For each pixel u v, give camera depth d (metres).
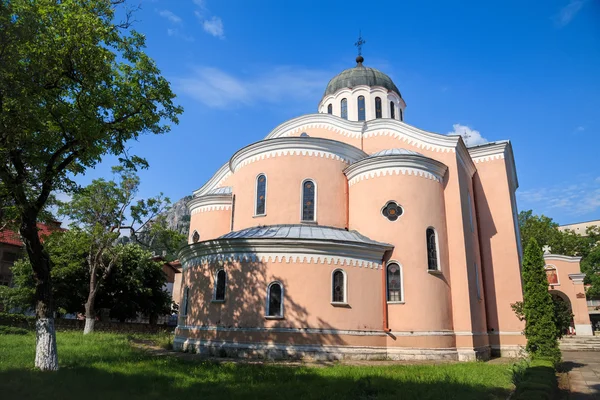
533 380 12.28
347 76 35.59
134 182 34.97
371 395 11.95
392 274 22.53
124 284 38.44
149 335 33.94
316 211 24.41
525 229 62.66
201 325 21.42
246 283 20.67
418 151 27.02
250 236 21.52
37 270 15.45
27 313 39.19
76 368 14.97
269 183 24.98
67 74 15.66
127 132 17.30
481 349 23.75
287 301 20.17
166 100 17.72
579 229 83.94
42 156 15.34
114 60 16.91
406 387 12.62
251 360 18.81
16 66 13.78
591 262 56.22
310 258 20.78
